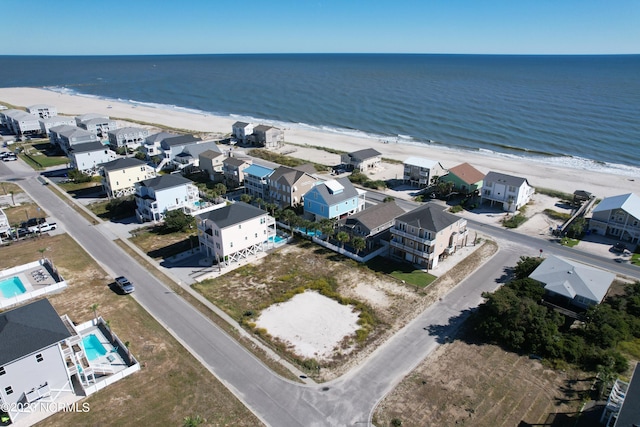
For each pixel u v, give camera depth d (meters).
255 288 56.12
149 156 113.44
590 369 41.22
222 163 99.06
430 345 44.91
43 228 73.38
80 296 54.31
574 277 50.28
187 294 54.56
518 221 75.88
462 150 130.38
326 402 37.44
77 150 101.75
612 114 164.62
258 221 63.50
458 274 59.12
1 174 104.50
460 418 35.59
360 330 47.31
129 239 70.25
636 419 30.41
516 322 44.47
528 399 37.66
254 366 41.97
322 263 62.69
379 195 90.81
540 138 138.75
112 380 39.88
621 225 68.69
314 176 84.81
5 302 52.09
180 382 39.84
